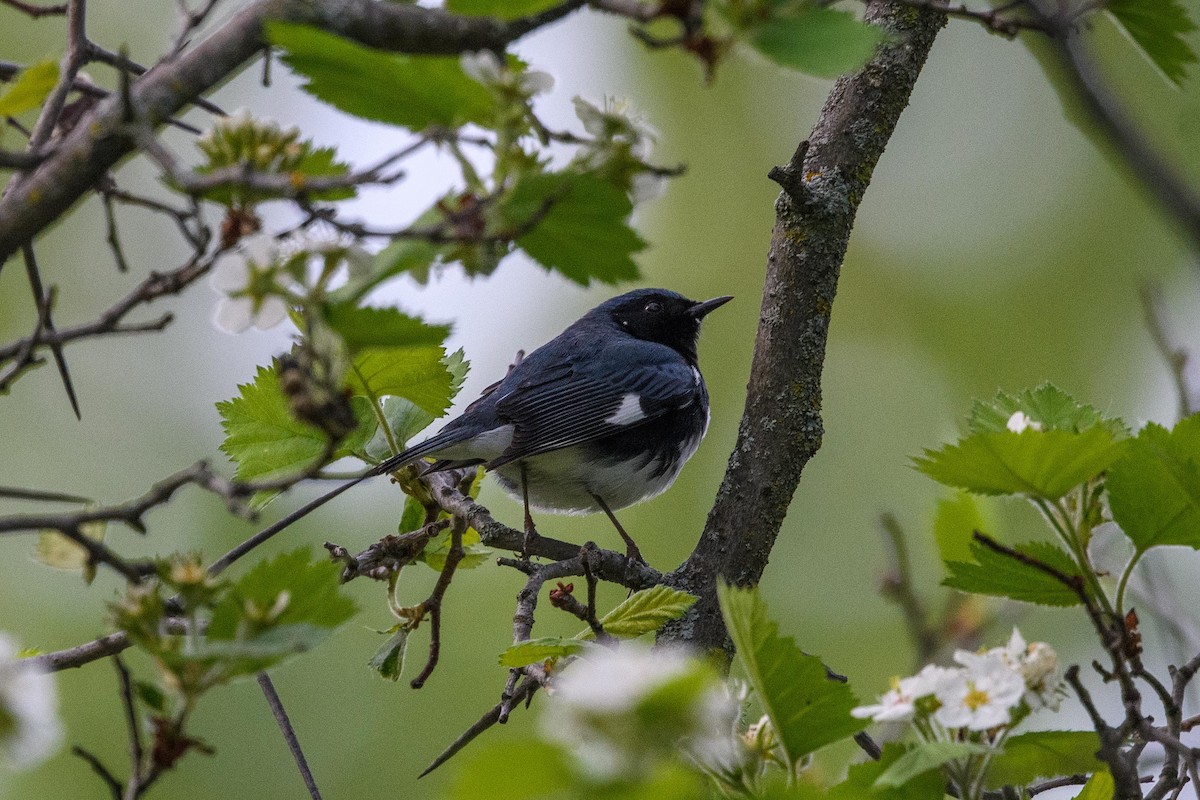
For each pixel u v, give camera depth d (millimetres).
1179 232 6438
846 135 9250
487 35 5594
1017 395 6391
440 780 13555
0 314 16859
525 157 4625
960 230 19328
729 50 4535
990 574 5867
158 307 17250
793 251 9070
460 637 14188
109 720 13258
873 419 18156
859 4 10156
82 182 5480
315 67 4613
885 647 14867
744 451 8961
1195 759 5078
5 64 6723
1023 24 6617
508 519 15781
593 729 3754
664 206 19375
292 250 4719
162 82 5508
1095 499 5684
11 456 16031
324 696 13914
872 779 5035
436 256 4613
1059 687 5094
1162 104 14602
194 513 15172
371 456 9016
